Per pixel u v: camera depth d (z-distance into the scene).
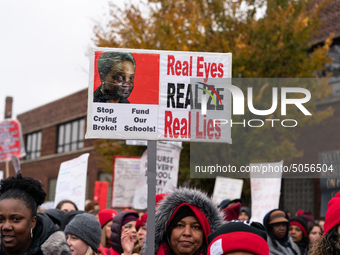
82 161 6.00
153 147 3.33
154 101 3.38
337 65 13.89
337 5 14.20
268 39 11.59
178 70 3.44
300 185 14.02
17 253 2.45
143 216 4.20
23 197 2.44
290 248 5.15
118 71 3.36
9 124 9.34
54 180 26.66
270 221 5.06
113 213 5.37
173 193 3.02
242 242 1.97
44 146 28.12
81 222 3.46
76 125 25.44
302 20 11.54
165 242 3.02
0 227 2.39
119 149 12.80
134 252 4.39
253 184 6.21
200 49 11.59
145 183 6.37
